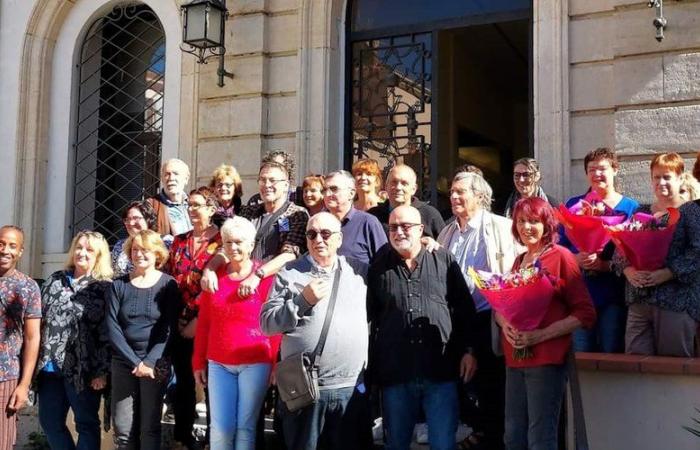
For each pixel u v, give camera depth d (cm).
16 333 511
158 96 835
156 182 827
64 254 837
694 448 409
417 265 434
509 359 402
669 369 414
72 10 860
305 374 411
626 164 600
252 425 460
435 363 425
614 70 611
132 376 507
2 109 861
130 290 510
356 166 552
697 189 502
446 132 814
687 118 585
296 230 504
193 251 542
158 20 839
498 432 470
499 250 464
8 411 505
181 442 548
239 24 757
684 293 448
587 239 477
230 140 755
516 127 1127
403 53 745
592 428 431
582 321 389
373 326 450
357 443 429
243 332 461
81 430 523
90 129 858
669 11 596
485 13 714
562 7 643
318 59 737
